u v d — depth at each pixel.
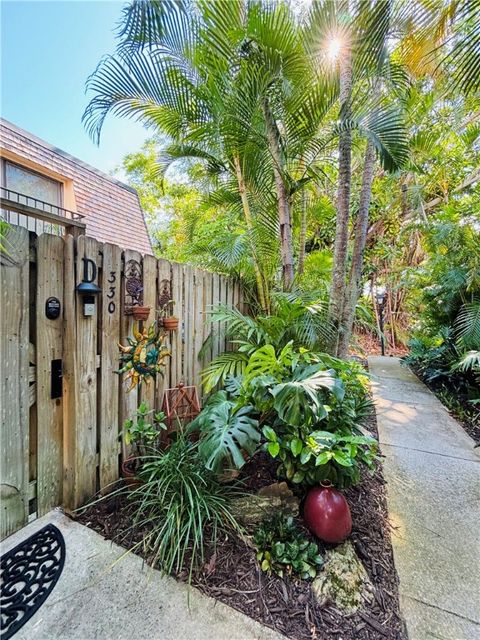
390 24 2.09
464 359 3.29
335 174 4.24
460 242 3.96
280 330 2.47
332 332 2.63
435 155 4.66
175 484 1.53
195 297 2.51
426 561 1.37
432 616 1.12
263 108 2.50
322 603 1.15
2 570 1.22
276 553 1.30
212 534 1.42
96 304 1.67
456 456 2.33
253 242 2.85
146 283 1.99
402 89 2.75
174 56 2.18
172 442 1.95
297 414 1.41
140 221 6.59
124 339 1.85
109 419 1.76
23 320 1.38
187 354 2.43
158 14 1.87
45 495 1.49
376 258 6.70
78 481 1.57
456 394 3.64
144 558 1.31
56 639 1.00
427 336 5.16
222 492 1.65
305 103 2.48
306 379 1.57
